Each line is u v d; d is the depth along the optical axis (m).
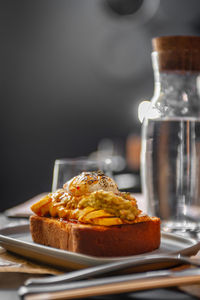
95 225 0.62
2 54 4.07
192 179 0.75
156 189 0.75
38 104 4.15
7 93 4.10
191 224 0.76
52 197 0.68
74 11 4.17
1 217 0.91
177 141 0.75
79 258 0.56
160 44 0.76
